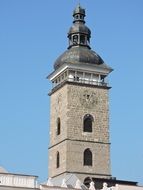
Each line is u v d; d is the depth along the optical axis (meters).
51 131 141.38
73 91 136.88
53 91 142.88
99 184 129.62
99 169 133.62
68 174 130.62
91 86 138.62
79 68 139.00
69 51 141.75
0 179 107.31
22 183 108.56
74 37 144.12
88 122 136.25
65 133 134.12
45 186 112.06
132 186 121.62
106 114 138.12
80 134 134.38
